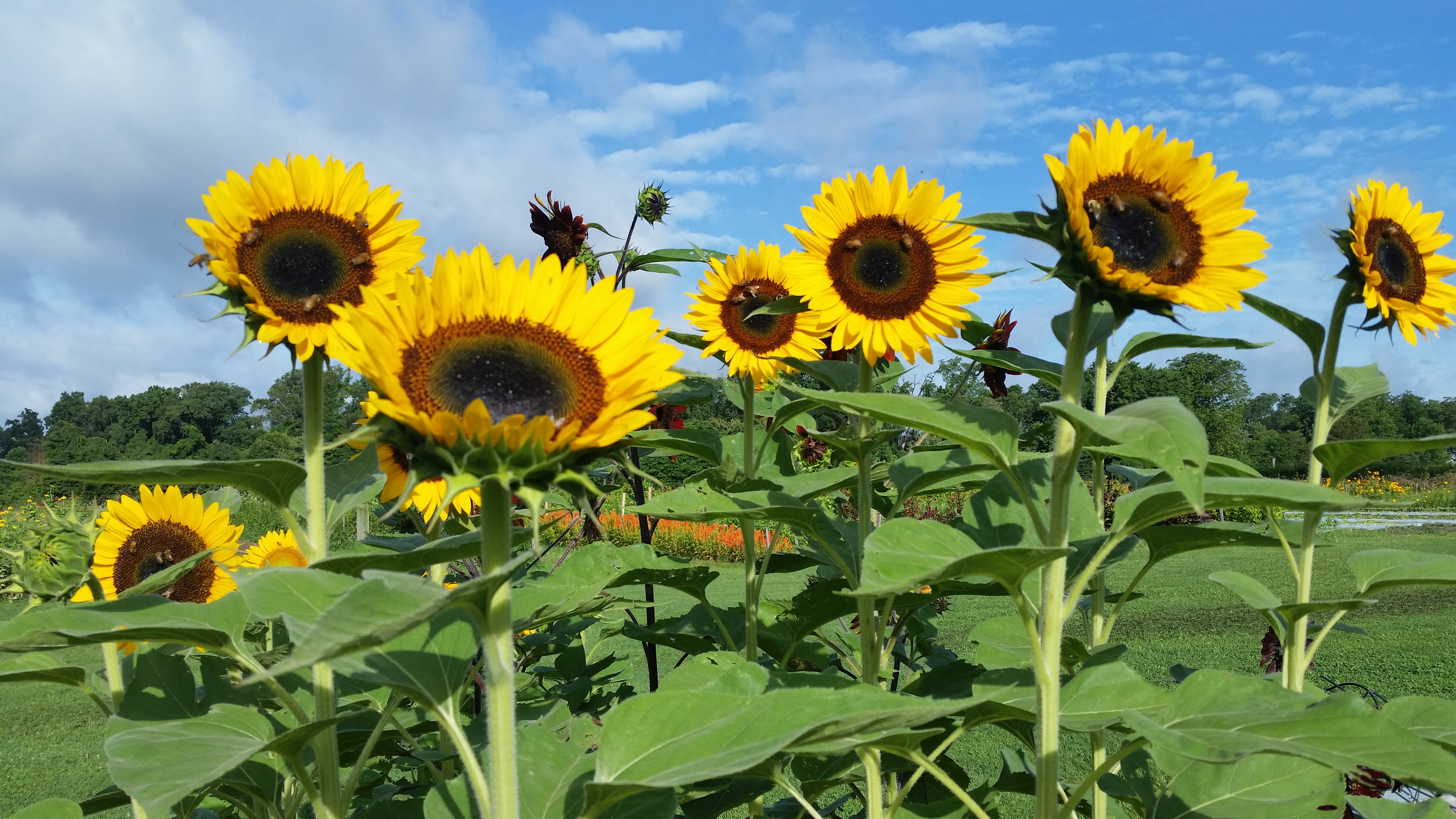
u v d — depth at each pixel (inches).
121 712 89.1
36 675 91.3
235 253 83.4
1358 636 361.7
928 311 111.4
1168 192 74.9
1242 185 74.3
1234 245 73.4
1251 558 645.3
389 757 133.6
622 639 323.6
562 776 77.1
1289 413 2923.2
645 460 399.9
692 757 57.9
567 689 149.2
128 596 80.7
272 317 83.0
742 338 139.4
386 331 59.3
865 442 110.8
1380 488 1331.2
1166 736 64.0
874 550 66.7
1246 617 400.8
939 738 109.7
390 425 54.2
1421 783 54.6
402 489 104.0
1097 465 114.3
